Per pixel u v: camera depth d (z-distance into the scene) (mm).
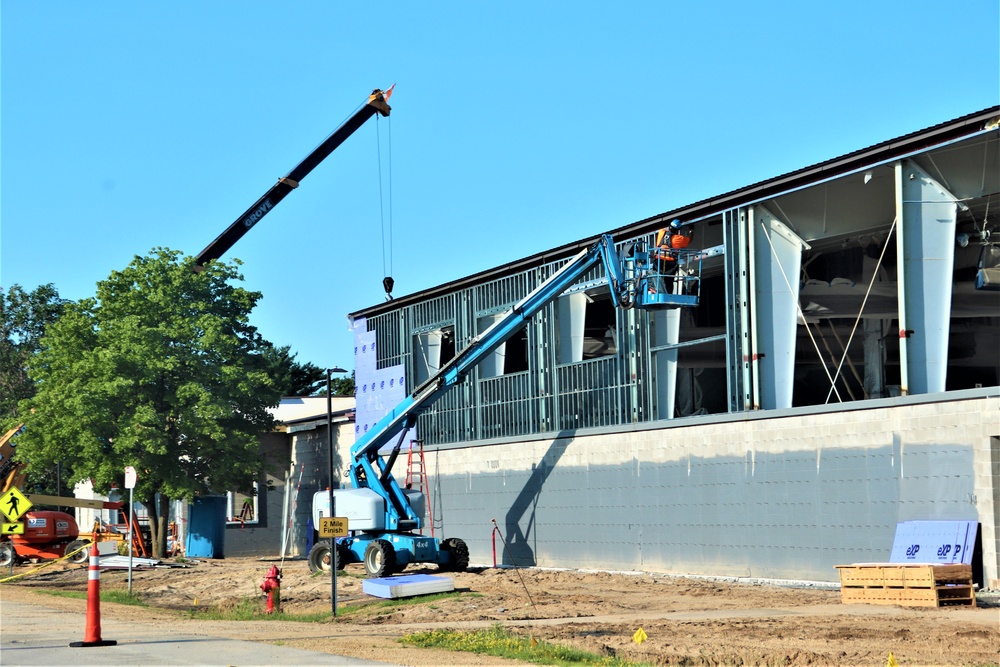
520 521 39188
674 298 29578
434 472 44281
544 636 18328
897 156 27406
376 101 48094
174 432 49375
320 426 54469
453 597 26484
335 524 23125
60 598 27500
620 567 34438
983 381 40406
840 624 19609
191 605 27969
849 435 27656
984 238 30781
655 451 33531
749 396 30922
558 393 38375
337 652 15422
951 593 22859
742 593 26953
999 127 24969
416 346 46844
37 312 87375
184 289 51250
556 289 32469
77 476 49000
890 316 36688
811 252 36062
